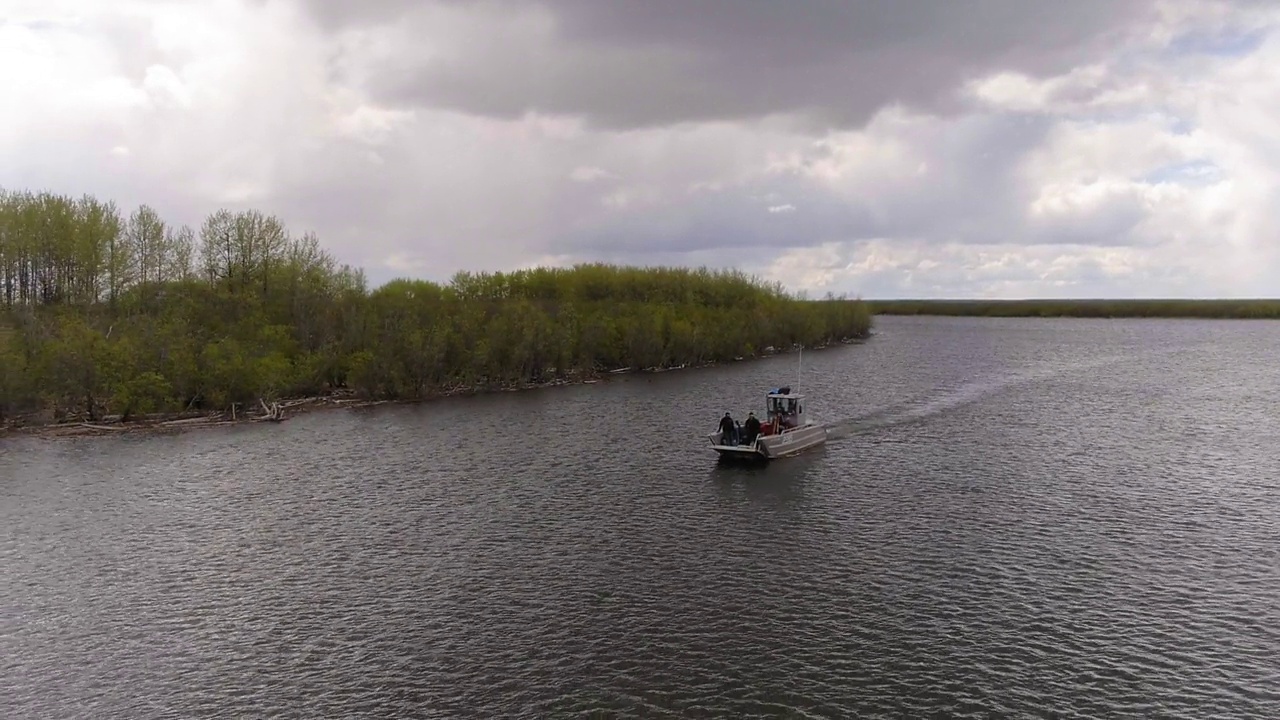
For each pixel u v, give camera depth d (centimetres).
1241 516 5050
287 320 11644
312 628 3616
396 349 10262
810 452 7012
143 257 12756
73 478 6097
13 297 12038
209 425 8250
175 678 3206
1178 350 16875
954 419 8594
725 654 3344
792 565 4306
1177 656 3288
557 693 3058
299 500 5534
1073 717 2873
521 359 11300
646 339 13225
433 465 6556
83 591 4022
